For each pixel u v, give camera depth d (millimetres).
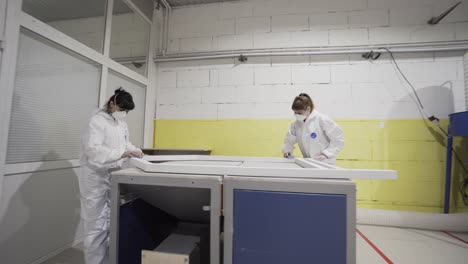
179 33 2768
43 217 1500
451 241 1821
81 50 1714
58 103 1582
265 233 850
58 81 1579
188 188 1022
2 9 1248
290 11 2529
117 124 1432
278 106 2506
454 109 2207
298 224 830
